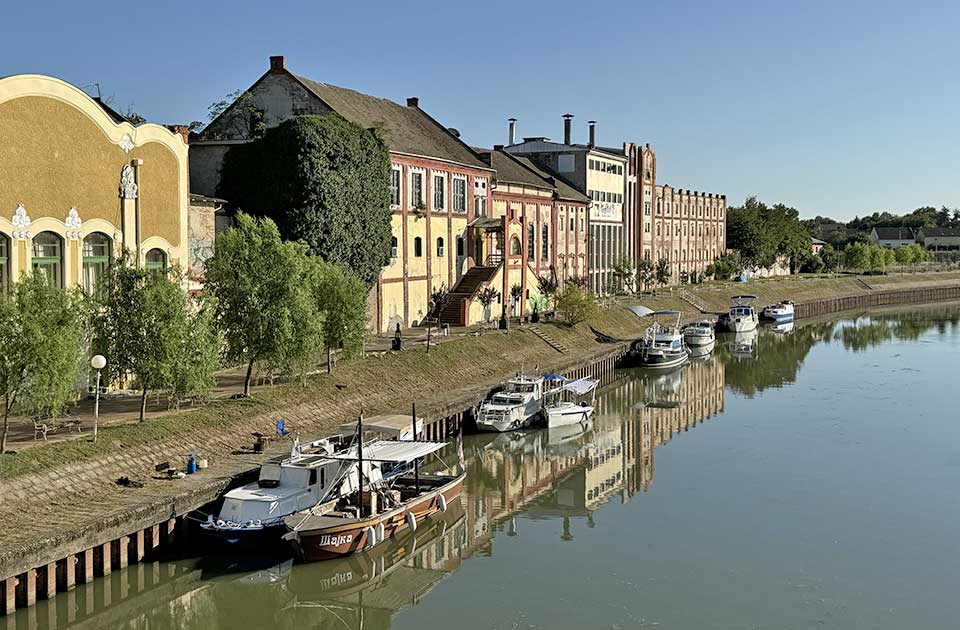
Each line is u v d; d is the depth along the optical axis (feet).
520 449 148.66
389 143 194.08
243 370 142.31
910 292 475.72
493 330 203.92
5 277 107.24
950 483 122.21
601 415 175.22
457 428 147.33
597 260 324.39
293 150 161.68
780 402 185.06
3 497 80.94
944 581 88.79
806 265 540.93
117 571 82.48
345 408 133.28
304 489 95.55
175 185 135.64
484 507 116.16
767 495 117.50
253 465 102.01
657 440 151.64
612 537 102.32
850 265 529.45
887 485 121.70
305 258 132.36
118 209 124.67
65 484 86.79
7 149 106.52
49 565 75.66
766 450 142.41
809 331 326.85
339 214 166.20
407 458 104.01
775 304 369.71
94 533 79.56
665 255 397.39
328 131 163.94
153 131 130.52
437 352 171.32
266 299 119.65
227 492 94.58
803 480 124.47
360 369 148.56
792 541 100.01
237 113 181.68
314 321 122.72
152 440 100.12
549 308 261.24
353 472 101.96
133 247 127.13
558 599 85.10
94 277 121.49
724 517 108.78
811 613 81.61
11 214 107.34
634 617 80.94
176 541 88.84
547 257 279.49
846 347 276.82
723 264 435.53
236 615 84.48
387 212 184.03
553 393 167.73
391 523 96.84
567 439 155.12
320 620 83.51
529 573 91.91
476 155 239.71
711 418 169.78
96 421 97.09
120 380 118.62
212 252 142.82
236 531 88.12
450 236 222.28
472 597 86.02
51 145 112.78
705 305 346.33
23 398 86.74
